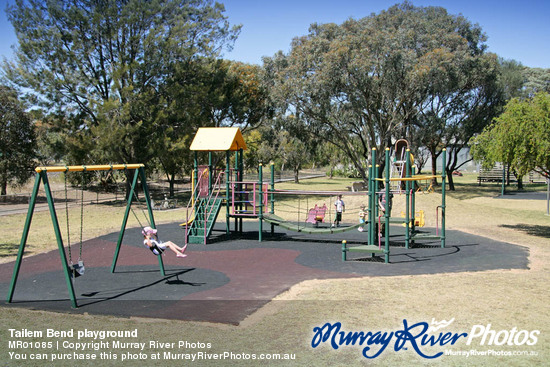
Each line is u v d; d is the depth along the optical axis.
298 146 58.19
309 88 35.72
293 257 13.91
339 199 21.31
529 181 59.41
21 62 28.55
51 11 28.02
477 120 43.44
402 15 45.09
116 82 28.05
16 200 32.94
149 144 29.69
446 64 35.34
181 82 32.75
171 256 13.99
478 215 25.14
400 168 16.02
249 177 59.97
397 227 21.30
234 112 38.09
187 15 32.38
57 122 29.92
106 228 20.36
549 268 11.73
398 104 36.53
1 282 10.53
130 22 29.23
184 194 43.50
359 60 33.56
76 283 10.39
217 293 9.31
